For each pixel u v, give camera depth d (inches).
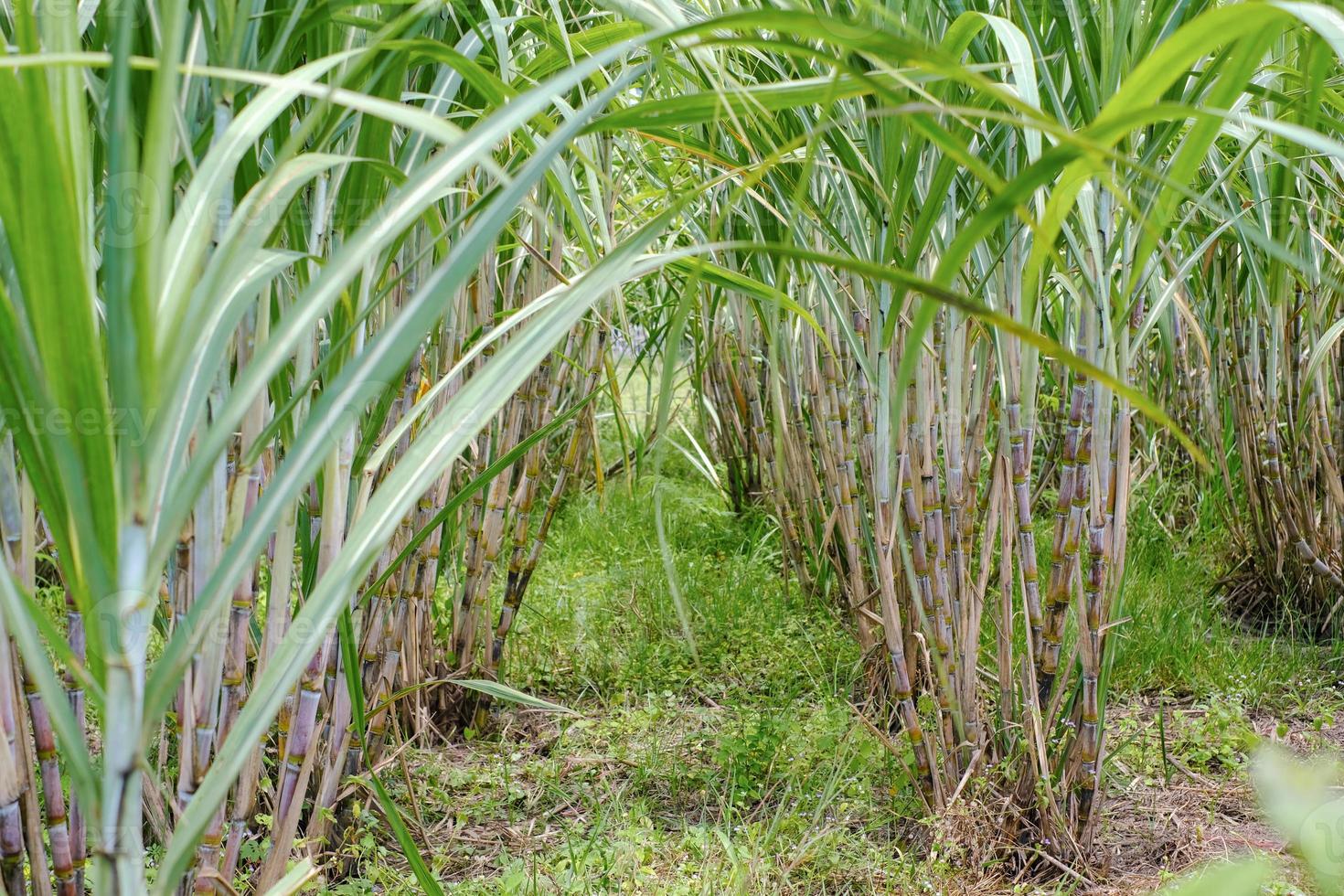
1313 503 111.6
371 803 72.2
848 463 80.6
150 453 22.5
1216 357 121.2
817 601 115.3
